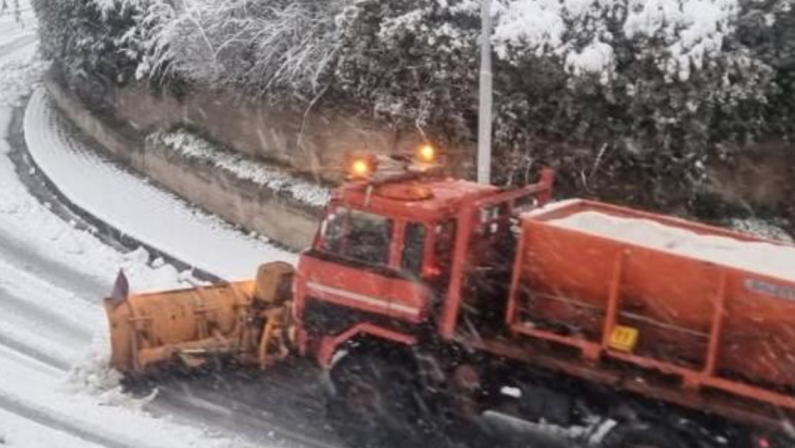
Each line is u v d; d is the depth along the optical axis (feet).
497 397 37.35
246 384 42.91
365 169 38.70
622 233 35.60
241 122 67.00
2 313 50.11
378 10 56.29
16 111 98.48
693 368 33.60
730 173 49.19
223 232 64.13
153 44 74.84
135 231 63.10
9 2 160.45
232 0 66.18
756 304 32.37
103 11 80.59
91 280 56.13
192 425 39.19
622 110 49.03
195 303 42.47
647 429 34.27
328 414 39.27
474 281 37.14
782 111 48.16
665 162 48.49
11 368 43.19
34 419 38.52
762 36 47.37
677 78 46.96
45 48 99.71
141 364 41.01
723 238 37.19
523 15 50.78
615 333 34.37
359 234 37.58
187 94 72.18
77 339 47.29
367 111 58.59
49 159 79.87
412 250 36.60
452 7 53.88
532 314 36.09
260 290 42.47
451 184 40.09
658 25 47.65
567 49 49.08
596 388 35.14
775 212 49.34
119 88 81.66
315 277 38.40
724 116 47.93
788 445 32.76
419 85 55.31
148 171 75.61
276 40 63.05
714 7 47.37
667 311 33.88
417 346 37.29
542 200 41.34
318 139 61.57
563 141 50.78
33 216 67.21
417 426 38.70
